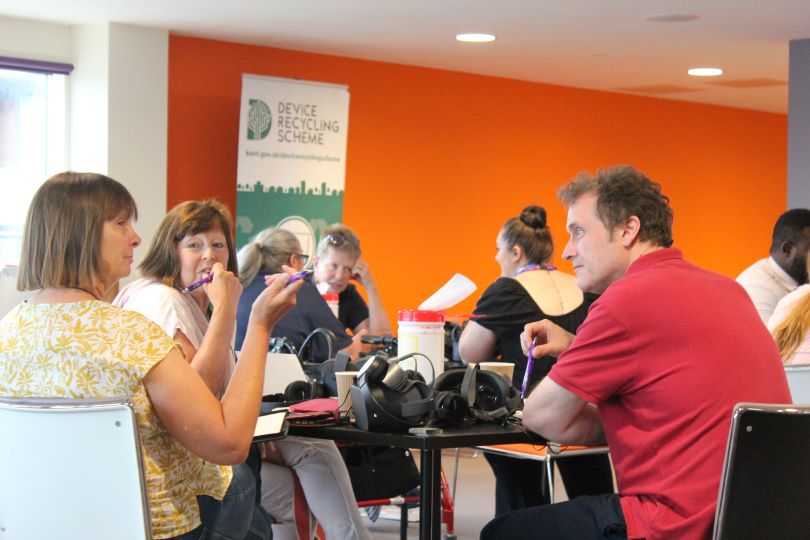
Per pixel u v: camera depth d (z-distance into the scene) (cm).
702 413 218
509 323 355
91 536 201
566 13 605
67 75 669
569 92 903
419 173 820
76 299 205
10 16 639
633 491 226
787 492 206
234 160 724
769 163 1053
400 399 246
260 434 239
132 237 212
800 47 682
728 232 1023
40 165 673
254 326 216
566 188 252
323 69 762
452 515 447
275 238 417
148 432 202
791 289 458
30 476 202
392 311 812
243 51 724
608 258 240
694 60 762
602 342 224
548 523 240
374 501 352
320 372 309
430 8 596
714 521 210
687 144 987
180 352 204
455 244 843
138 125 663
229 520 221
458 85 835
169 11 614
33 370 202
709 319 221
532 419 237
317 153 729
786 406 201
